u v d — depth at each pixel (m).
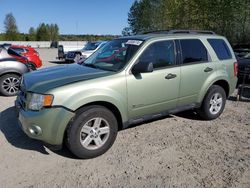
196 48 5.66
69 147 4.16
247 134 5.35
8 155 4.40
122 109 4.55
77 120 4.10
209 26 29.36
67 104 4.01
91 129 4.26
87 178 3.79
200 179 3.78
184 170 4.00
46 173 3.90
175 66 5.22
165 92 5.08
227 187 3.60
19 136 5.12
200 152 4.56
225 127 5.71
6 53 8.59
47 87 4.11
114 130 4.50
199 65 5.58
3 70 8.29
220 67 6.00
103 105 4.45
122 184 3.66
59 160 4.26
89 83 4.23
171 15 36.53
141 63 4.57
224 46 6.29
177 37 5.38
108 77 4.42
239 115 6.54
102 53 5.41
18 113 4.51
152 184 3.66
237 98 7.98
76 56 19.58
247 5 26.28
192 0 31.20
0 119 6.07
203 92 5.75
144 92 4.78
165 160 4.29
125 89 4.54
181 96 5.38
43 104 3.99
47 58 28.55
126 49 4.96
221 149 4.68
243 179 3.78
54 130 4.01
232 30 28.05
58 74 4.62
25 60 9.75
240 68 9.27
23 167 4.05
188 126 5.72
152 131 5.42
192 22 31.53
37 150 4.57
